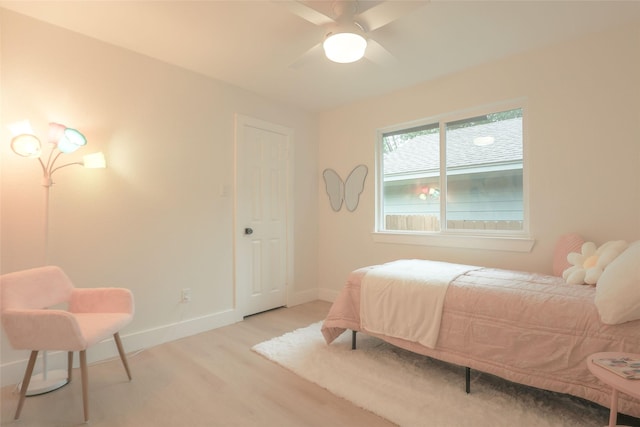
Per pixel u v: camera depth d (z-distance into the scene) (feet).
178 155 9.19
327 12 5.82
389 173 11.82
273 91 11.05
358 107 12.13
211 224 9.93
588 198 7.72
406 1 5.44
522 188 8.95
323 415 5.55
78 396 6.13
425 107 10.38
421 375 6.80
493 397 5.95
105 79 7.88
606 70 7.47
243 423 5.33
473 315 6.07
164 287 8.87
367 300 7.59
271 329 9.77
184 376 6.89
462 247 9.69
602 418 5.25
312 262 13.20
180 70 9.24
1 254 6.52
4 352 6.50
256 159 11.22
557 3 6.45
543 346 5.26
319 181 13.35
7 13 6.59
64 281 6.64
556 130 8.14
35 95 6.92
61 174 7.23
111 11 6.67
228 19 6.96
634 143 7.17
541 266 8.36
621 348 4.58
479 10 6.66
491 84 9.07
